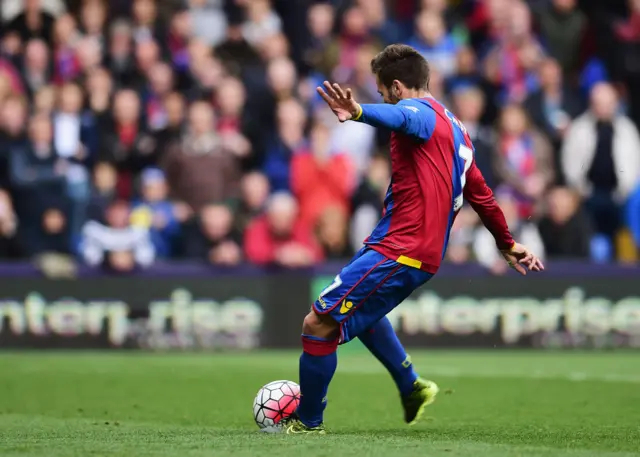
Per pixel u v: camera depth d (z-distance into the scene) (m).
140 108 53.09
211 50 57.34
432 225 20.39
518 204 51.75
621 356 45.66
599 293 49.09
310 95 56.00
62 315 46.28
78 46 55.81
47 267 46.16
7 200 48.44
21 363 41.47
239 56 57.34
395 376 23.06
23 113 50.84
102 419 26.05
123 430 22.41
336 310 20.34
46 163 49.81
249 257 48.31
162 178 50.19
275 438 19.59
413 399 23.14
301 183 50.34
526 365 41.06
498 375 37.03
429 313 47.72
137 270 46.72
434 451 17.31
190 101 54.62
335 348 20.69
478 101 53.66
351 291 20.33
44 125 49.91
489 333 48.19
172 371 38.47
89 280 46.50
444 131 20.53
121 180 51.78
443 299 47.84
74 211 49.75
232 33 57.53
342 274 20.47
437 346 47.75
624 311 49.25
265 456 16.53
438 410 27.67
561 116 57.31
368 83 54.38
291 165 51.31
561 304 48.81
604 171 54.03
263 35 58.44
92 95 52.41
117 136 51.97
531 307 48.53
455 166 20.67
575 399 30.05
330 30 59.16
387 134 54.59
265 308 47.38
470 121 53.38
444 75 57.69
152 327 46.72
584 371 38.56
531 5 63.50
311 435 20.48
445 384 34.19
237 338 47.19
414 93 21.08
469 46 61.75
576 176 54.03
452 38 60.56
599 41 62.22
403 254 20.30
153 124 52.91
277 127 52.75
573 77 62.88
